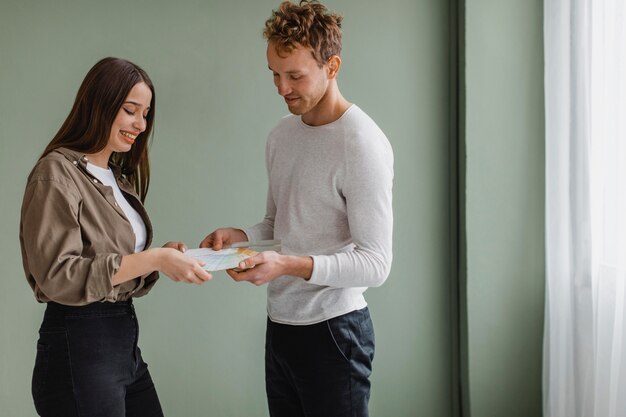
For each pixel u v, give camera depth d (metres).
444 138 2.60
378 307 2.62
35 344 2.38
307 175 1.80
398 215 2.59
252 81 2.45
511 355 2.62
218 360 2.52
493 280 2.59
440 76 2.57
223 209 2.47
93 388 1.68
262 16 2.43
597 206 2.25
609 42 2.14
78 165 1.72
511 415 2.64
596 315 2.26
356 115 1.77
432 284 2.64
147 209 2.42
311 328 1.82
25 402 2.39
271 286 1.92
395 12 2.52
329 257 1.70
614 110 2.12
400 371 2.64
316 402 1.83
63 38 2.31
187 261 1.65
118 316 1.76
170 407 2.50
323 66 1.70
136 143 1.93
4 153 2.31
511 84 2.53
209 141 2.44
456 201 2.62
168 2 2.37
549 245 2.50
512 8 2.51
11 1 2.27
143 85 1.78
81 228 1.68
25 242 1.64
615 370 2.16
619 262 2.13
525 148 2.56
